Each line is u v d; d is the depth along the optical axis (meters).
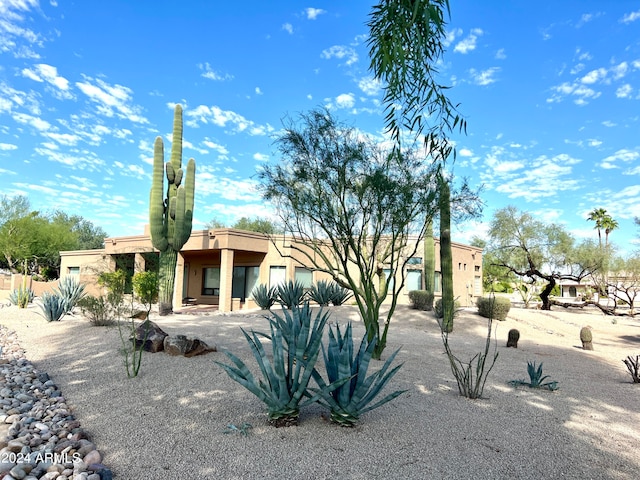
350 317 16.83
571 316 23.39
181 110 18.03
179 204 17.22
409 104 3.80
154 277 17.61
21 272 37.53
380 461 3.86
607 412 5.86
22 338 9.79
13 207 36.56
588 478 3.70
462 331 15.50
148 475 3.52
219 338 10.22
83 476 3.33
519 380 7.58
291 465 3.74
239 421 4.80
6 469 3.43
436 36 3.58
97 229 52.00
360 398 4.65
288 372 4.78
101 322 11.11
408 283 23.72
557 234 27.88
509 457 4.07
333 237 10.19
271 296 19.81
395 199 8.82
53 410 5.02
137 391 5.86
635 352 12.55
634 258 28.36
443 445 4.29
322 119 9.20
